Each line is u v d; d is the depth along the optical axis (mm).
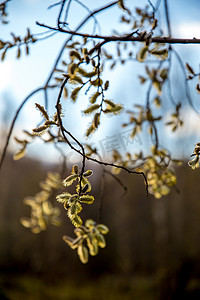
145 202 12883
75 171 1186
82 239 1588
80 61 1139
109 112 1147
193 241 9914
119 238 14219
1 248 14328
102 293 10430
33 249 14141
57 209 2533
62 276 12727
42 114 1119
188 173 8125
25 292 10172
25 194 14508
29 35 1604
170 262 8789
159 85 2145
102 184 1853
